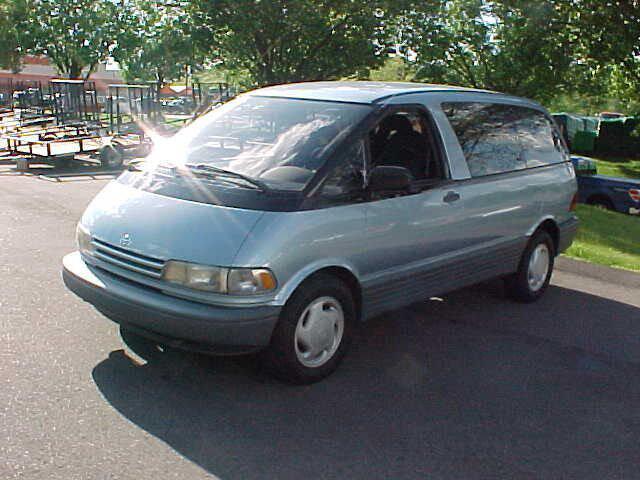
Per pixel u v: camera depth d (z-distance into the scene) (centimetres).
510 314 618
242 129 500
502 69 2098
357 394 427
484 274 582
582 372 490
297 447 357
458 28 2144
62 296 575
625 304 677
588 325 600
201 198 422
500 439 382
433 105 530
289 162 448
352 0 1955
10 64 3709
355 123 468
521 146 625
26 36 3500
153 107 1855
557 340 555
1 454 331
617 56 1948
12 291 583
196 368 446
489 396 438
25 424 361
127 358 454
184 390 414
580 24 1933
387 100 494
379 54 2077
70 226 876
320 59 2050
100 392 403
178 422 374
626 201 1566
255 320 391
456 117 549
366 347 511
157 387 415
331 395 423
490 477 341
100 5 3469
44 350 459
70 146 1833
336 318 444
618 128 3638
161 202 429
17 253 717
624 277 791
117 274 423
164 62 2564
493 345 533
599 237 1096
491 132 586
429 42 2078
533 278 655
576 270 812
